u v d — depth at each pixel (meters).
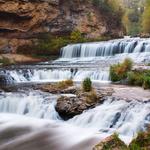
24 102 20.41
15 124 17.67
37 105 19.81
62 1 55.84
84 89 20.62
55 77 30.75
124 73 26.45
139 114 16.23
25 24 51.16
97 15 62.91
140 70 25.83
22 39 49.75
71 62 40.50
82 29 58.03
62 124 17.53
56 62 41.38
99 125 16.91
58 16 54.56
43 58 45.69
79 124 17.45
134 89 21.70
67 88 21.78
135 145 10.75
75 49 45.41
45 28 52.97
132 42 42.47
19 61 42.91
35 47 47.91
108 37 61.59
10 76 29.53
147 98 18.14
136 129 15.70
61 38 52.41
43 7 52.69
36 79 30.92
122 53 42.69
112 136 11.41
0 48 47.44
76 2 58.19
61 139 15.09
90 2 62.19
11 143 14.84
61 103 18.58
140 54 40.44
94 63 37.62
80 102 18.23
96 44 43.81
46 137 15.44
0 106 20.98
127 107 16.95
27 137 15.54
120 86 23.47
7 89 24.08
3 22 49.69
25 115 19.86
